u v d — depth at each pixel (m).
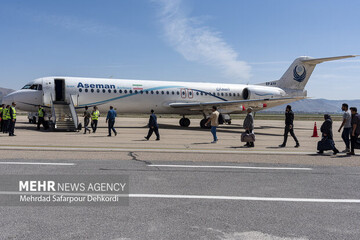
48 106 24.12
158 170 8.10
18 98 23.86
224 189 6.40
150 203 5.43
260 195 6.03
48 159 9.33
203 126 27.94
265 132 25.84
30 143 13.73
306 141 18.30
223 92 30.41
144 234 4.13
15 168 7.91
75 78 24.86
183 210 5.10
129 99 26.08
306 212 5.12
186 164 9.08
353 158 11.19
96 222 4.53
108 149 12.02
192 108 27.70
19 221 4.52
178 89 28.14
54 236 4.02
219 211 5.09
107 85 25.39
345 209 5.30
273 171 8.34
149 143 15.05
